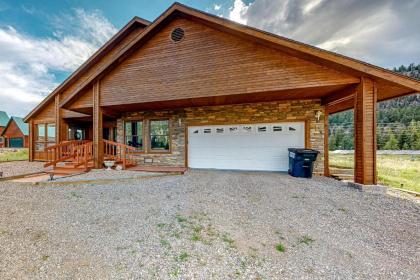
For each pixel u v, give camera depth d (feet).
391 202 14.03
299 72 19.07
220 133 28.09
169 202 13.67
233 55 20.77
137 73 24.03
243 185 18.37
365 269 7.10
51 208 12.59
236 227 10.14
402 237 9.42
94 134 26.04
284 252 8.05
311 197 14.94
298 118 24.94
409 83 16.08
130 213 11.78
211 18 20.24
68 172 22.70
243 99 24.22
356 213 12.10
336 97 21.15
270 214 11.81
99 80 25.62
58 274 6.59
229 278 6.50
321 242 8.88
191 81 22.04
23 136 86.28
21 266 6.97
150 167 28.60
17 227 9.98
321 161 24.00
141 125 31.32
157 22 22.41
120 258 7.50
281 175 23.31
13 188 17.37
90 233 9.41
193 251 8.00
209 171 26.05
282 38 18.16
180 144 29.48
